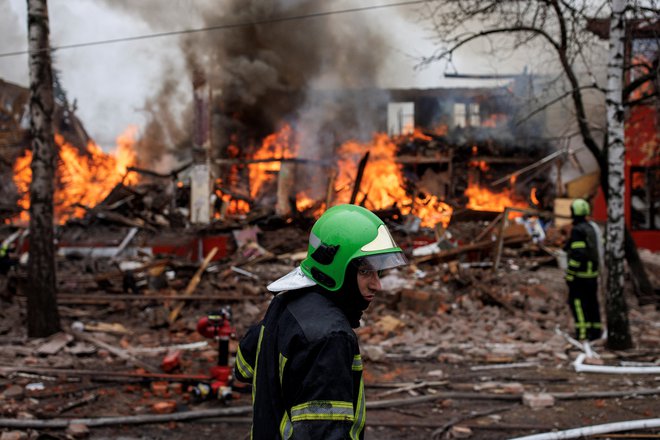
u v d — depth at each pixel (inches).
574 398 255.3
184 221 964.0
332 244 77.6
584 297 366.6
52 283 379.6
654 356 327.9
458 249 593.9
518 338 381.7
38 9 375.2
